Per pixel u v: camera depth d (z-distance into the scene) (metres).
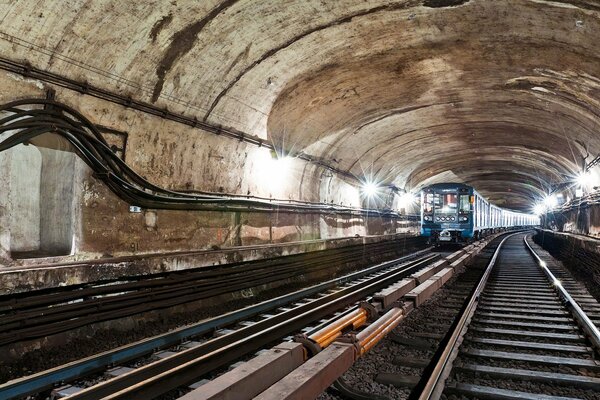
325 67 8.89
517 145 19.56
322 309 7.38
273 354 3.63
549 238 25.98
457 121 15.48
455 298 9.17
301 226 12.84
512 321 6.99
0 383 4.38
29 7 4.70
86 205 6.34
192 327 6.02
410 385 4.29
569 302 8.02
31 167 6.71
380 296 6.17
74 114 5.80
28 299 5.09
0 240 5.38
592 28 7.24
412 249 24.89
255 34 6.99
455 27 7.94
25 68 5.10
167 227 7.71
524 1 6.96
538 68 9.79
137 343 5.18
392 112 13.23
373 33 7.95
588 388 4.27
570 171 19.80
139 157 7.06
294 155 11.82
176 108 7.33
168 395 4.18
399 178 22.69
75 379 4.45
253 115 9.07
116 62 5.98
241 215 9.78
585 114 11.62
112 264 6.12
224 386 2.86
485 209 28.28
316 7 6.82
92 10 5.16
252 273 9.29
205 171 8.51
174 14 5.85
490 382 4.36
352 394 4.01
